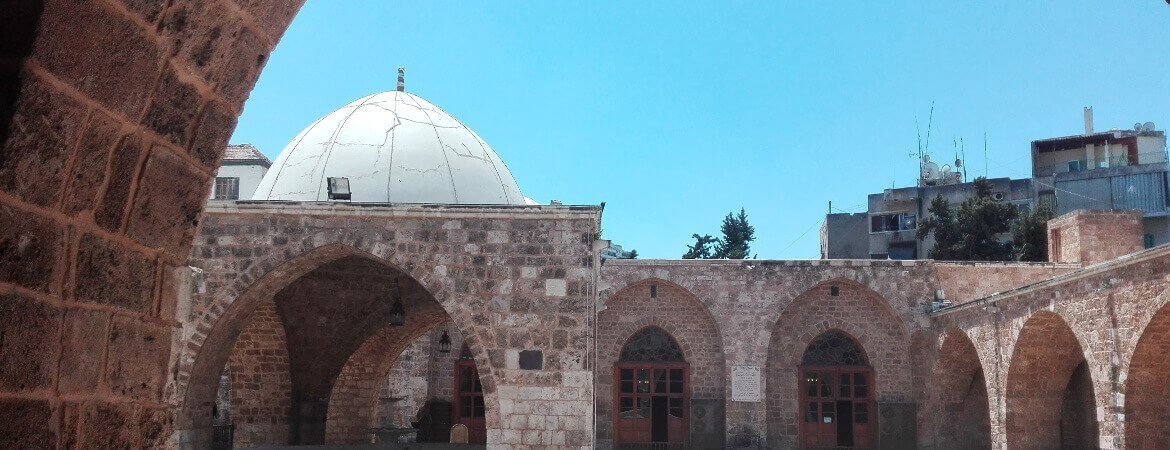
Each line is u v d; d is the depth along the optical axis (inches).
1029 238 1690.5
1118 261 700.7
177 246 212.1
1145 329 675.4
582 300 667.4
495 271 673.0
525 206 676.7
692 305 1168.2
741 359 1125.1
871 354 1151.0
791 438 1139.3
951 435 1107.3
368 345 1022.4
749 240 2288.4
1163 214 1831.9
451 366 1252.5
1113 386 717.3
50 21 154.6
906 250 2116.1
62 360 172.2
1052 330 858.1
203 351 684.1
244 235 685.3
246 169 1508.4
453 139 820.0
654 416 1157.7
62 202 170.2
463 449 895.1
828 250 2214.6
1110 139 2047.2
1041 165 2107.5
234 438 931.3
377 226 683.4
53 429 170.7
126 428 195.0
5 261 156.2
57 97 162.2
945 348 1087.6
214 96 208.4
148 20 176.6
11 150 154.3
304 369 948.6
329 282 925.2
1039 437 885.2
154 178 196.7
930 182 2201.0
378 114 819.4
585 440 650.8
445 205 678.5
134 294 196.1
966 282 1133.7
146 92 185.0
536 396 656.4
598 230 744.3
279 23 217.3
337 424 1013.8
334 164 780.6
